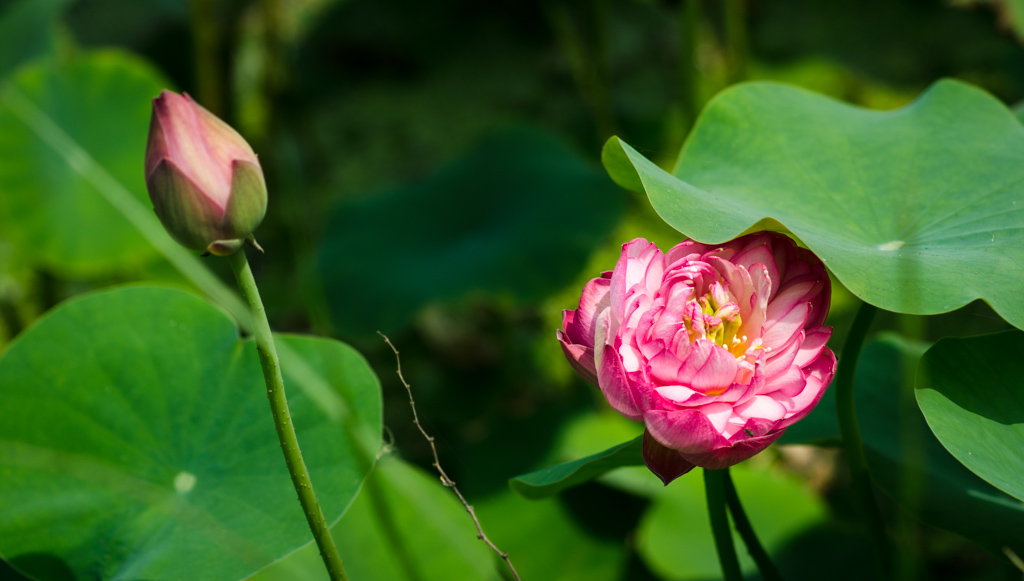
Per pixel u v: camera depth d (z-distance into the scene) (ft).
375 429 6.72
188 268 7.57
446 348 13.20
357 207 13.37
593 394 11.95
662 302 6.16
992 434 6.31
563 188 11.71
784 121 6.89
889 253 6.46
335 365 6.83
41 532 6.60
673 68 17.88
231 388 6.83
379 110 18.43
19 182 8.86
